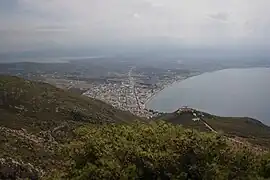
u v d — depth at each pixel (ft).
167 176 53.11
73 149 55.57
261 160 59.21
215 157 56.29
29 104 329.52
